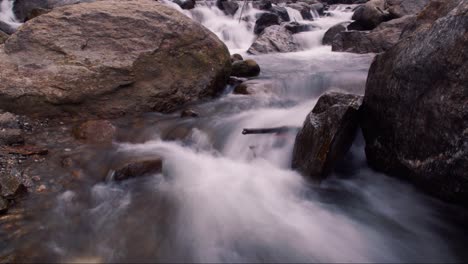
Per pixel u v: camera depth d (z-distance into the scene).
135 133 5.91
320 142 4.48
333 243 3.74
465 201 3.59
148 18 7.00
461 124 3.38
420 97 3.87
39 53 6.29
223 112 6.87
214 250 3.60
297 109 6.80
